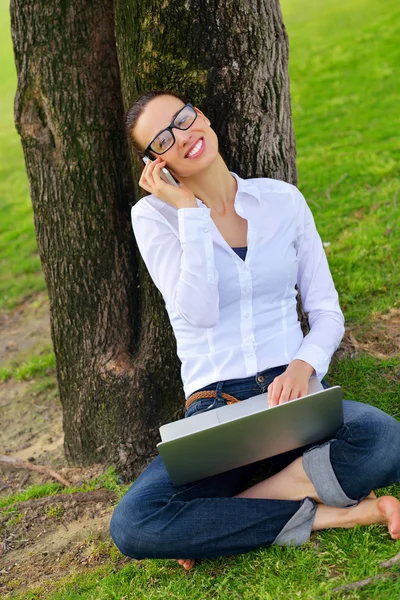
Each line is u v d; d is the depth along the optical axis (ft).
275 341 8.17
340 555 7.39
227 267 7.98
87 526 9.70
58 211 10.72
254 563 7.71
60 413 14.34
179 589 7.70
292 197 8.45
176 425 7.61
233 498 7.64
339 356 11.28
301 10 39.83
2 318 19.48
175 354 10.41
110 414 10.87
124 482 10.62
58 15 9.92
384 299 12.89
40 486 11.21
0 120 38.73
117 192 10.65
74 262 10.85
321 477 7.48
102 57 10.14
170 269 8.12
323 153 21.74
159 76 9.09
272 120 9.62
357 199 17.93
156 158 8.22
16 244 23.91
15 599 8.43
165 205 8.22
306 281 8.71
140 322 11.05
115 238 10.77
